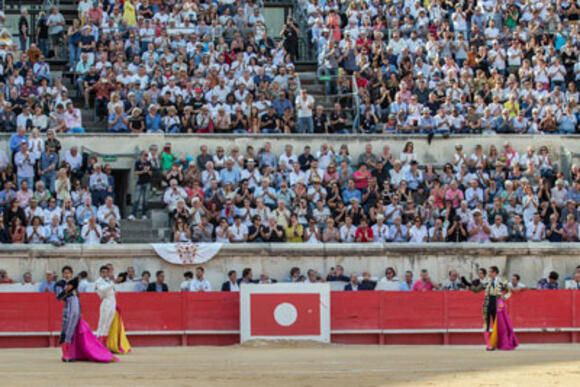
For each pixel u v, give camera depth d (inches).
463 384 725.9
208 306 1244.5
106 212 1403.8
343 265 1395.2
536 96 1705.2
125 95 1612.9
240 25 1843.0
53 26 1824.6
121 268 1358.3
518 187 1505.9
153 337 1237.1
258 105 1615.4
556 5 1931.6
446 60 1744.6
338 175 1491.1
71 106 1542.8
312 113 1620.3
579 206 1491.1
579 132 1669.5
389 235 1429.6
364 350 1119.6
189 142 1540.4
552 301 1306.6
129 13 1801.2
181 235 1385.3
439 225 1437.0
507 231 1461.6
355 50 1758.1
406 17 1847.9
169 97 1594.5
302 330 1225.4
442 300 1270.9
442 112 1620.3
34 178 1433.3
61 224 1379.2
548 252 1433.3
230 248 1375.5
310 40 1930.4
